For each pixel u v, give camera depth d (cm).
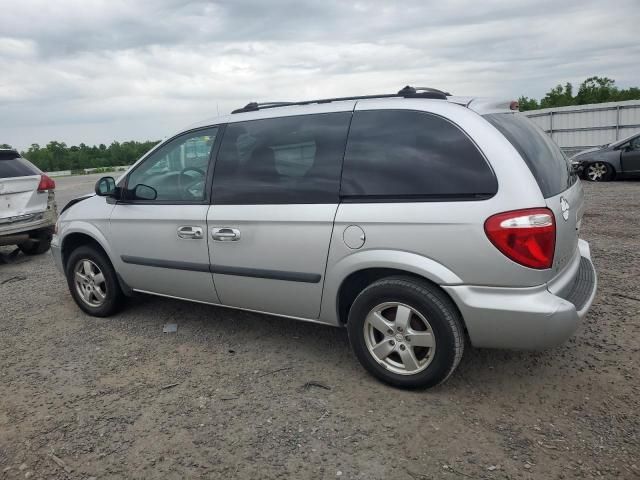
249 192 367
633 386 320
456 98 330
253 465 267
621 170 1317
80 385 358
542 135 359
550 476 249
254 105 403
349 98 358
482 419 296
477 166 292
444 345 304
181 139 413
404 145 316
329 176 336
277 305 370
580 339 385
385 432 288
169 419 311
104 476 265
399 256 306
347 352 388
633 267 549
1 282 647
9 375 379
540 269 281
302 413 311
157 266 424
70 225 479
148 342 424
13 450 289
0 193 720
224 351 401
